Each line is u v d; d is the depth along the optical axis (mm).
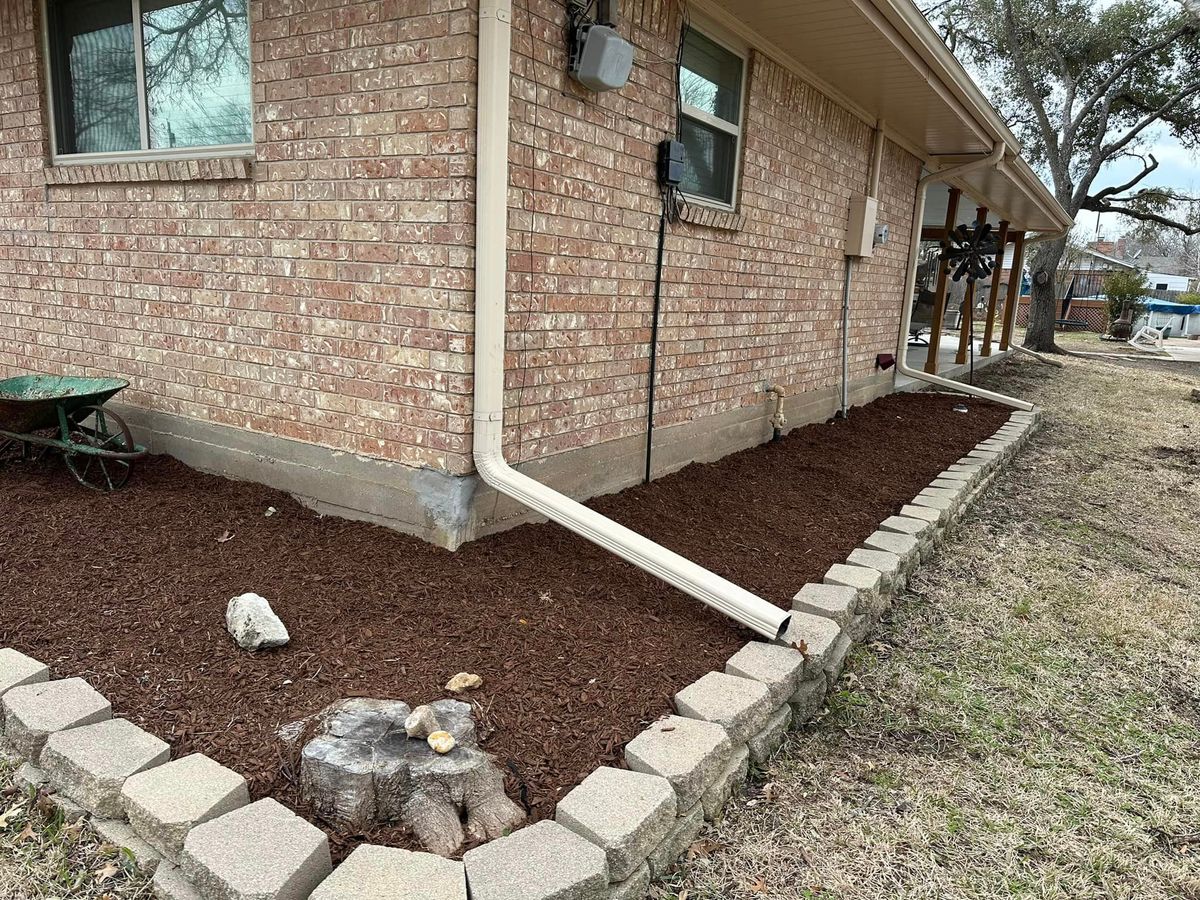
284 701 2426
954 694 3246
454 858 1934
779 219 5910
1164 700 3328
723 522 4402
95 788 2041
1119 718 3156
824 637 3078
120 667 2572
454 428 3361
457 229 3178
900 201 8602
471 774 2051
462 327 3252
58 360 4891
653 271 4480
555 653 2801
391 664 2645
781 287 6125
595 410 4215
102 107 4500
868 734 2934
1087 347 24859
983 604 4172
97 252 4488
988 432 7809
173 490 4027
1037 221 14070
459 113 3086
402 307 3395
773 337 6152
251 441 4055
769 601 3455
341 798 1988
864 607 3617
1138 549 5250
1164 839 2467
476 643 2805
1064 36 21047
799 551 4133
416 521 3545
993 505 6090
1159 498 6504
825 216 6699
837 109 6559
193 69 4020
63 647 2672
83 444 4246
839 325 7500
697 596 3102
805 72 5848
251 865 1735
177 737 2248
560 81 3557
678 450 5109
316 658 2656
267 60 3570
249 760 2158
